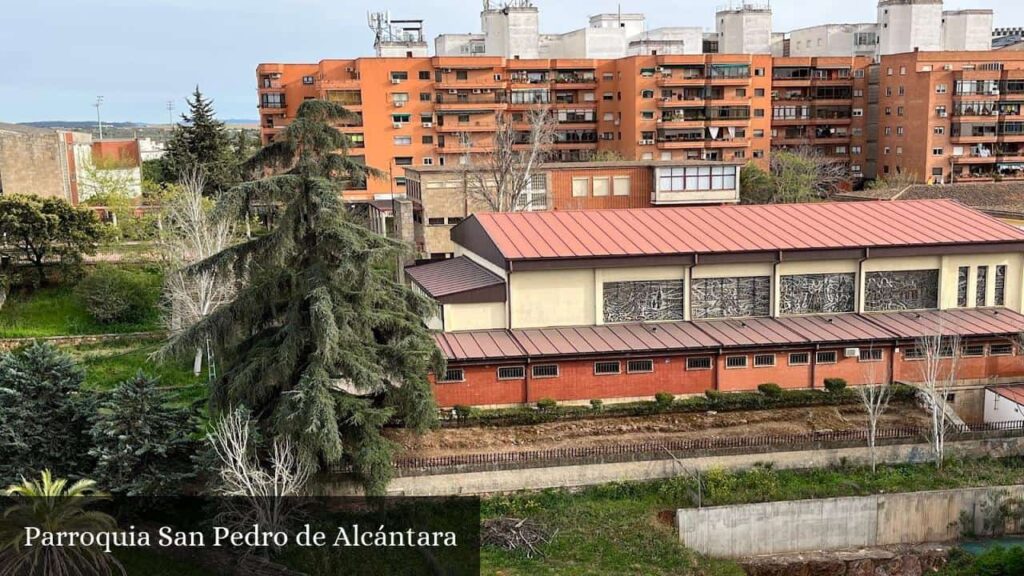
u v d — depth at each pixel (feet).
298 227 100.58
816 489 110.63
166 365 154.40
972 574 102.22
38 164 225.56
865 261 140.87
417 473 107.45
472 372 124.16
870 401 118.32
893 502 109.19
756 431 120.57
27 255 177.47
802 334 132.87
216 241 153.79
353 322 100.83
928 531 110.63
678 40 372.58
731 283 139.85
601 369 127.34
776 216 152.76
